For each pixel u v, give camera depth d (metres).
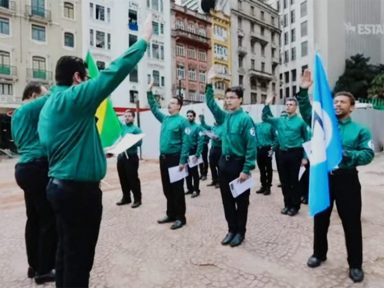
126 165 6.26
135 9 33.69
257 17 48.34
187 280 3.30
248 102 46.38
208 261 3.71
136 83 33.16
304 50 50.06
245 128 4.05
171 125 5.03
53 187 2.12
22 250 4.22
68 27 30.06
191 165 6.77
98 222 2.27
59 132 2.08
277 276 3.33
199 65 40.47
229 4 44.00
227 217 4.26
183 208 4.99
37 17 28.11
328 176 3.26
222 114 4.61
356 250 3.21
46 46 28.94
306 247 4.07
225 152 4.22
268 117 5.95
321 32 47.06
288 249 4.01
